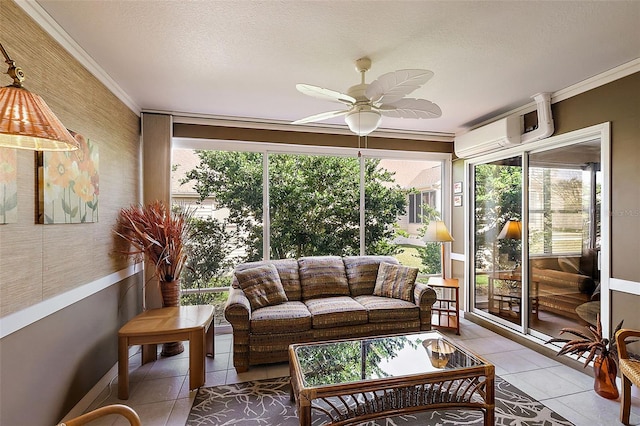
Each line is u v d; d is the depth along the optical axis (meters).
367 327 3.00
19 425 1.60
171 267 3.04
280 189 3.94
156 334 2.38
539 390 2.41
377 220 4.29
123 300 2.88
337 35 1.98
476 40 2.04
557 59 2.29
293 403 2.28
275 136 3.83
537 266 3.23
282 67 2.41
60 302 1.93
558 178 3.02
